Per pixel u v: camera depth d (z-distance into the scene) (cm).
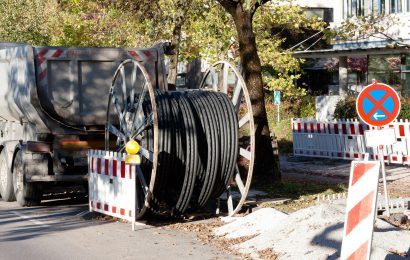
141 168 1600
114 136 1909
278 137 3669
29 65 1853
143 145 1591
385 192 1574
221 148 1622
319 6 5681
